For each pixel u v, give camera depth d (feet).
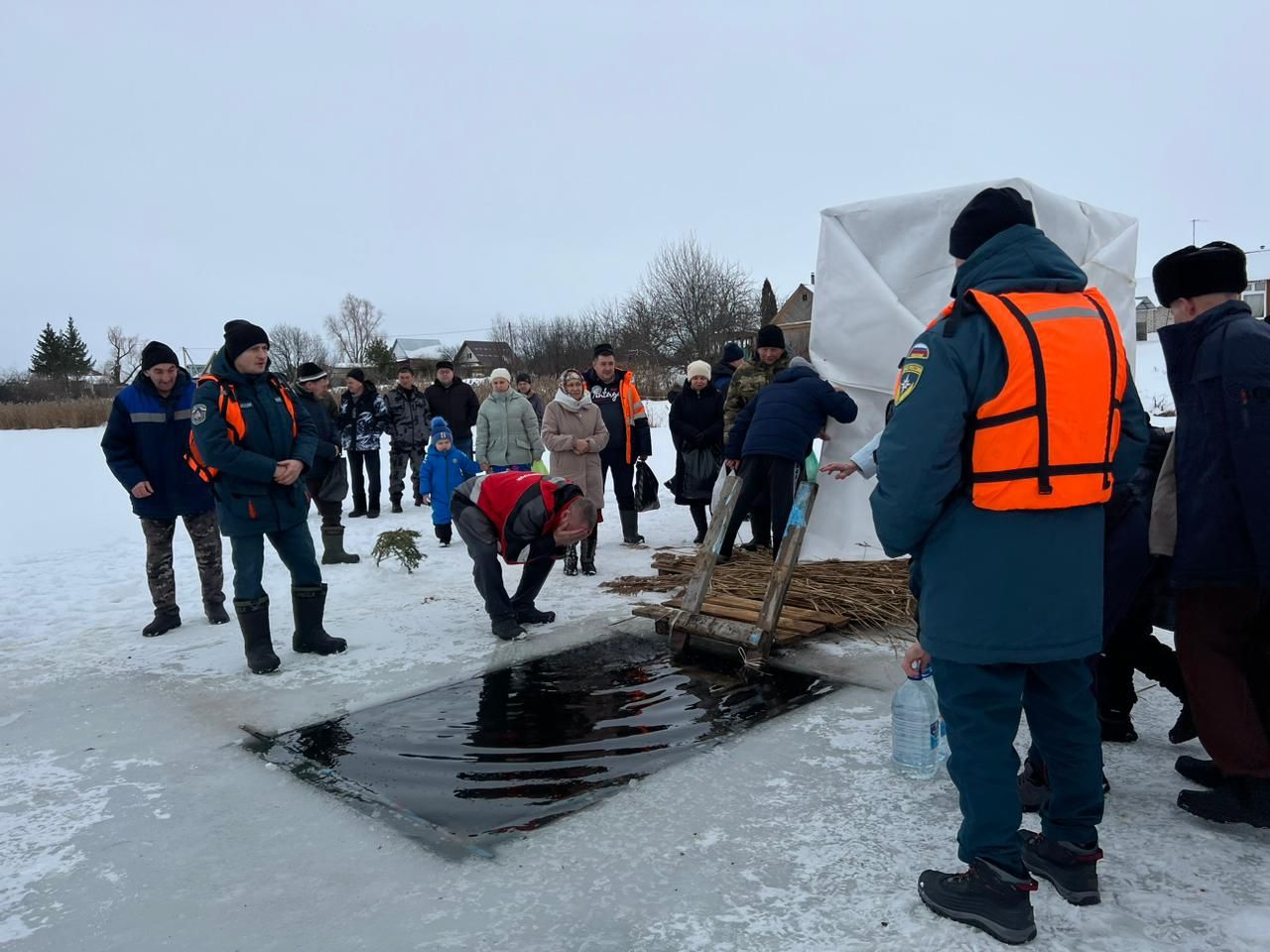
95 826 9.73
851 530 20.39
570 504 15.69
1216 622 8.56
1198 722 8.73
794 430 19.77
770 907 7.57
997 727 7.11
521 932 7.38
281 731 12.34
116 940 7.59
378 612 19.03
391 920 7.66
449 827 9.33
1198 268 8.53
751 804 9.49
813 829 8.89
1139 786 9.54
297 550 15.65
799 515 14.73
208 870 8.70
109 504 42.32
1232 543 8.22
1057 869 7.51
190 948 7.42
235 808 10.04
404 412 36.78
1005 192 7.34
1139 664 10.41
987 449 6.75
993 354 6.70
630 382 26.35
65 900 8.25
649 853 8.56
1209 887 7.59
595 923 7.45
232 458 14.43
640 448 26.63
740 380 23.22
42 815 10.05
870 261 19.97
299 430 15.78
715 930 7.27
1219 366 8.27
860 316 19.88
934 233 19.08
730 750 10.98
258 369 14.96
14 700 14.19
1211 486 8.30
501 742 11.64
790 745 11.05
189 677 14.99
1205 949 6.76
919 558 7.55
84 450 72.13
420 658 15.44
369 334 260.42
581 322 143.02
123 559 27.55
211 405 14.39
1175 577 8.66
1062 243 18.48
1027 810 9.18
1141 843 8.35
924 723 9.97
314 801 10.11
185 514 18.20
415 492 37.52
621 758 10.94
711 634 14.57
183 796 10.41
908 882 7.87
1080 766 7.36
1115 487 9.07
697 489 24.72
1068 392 6.61
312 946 7.35
